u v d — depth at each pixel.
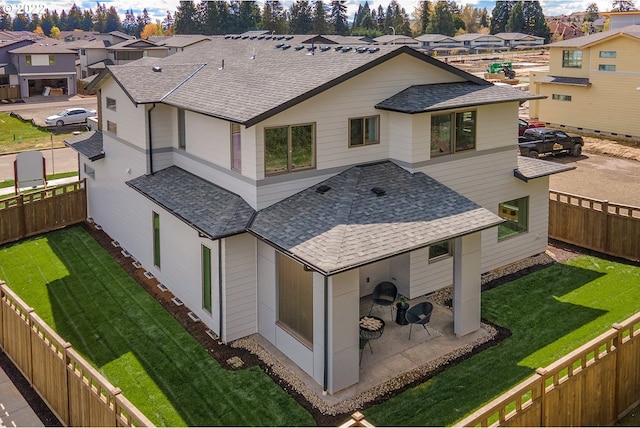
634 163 36.00
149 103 18.83
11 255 21.88
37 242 23.27
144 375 13.97
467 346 15.09
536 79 47.22
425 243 13.88
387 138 17.81
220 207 15.98
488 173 19.25
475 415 8.98
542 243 21.42
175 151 19.80
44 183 28.27
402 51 17.27
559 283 18.94
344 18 148.38
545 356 14.51
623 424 11.57
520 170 20.22
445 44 140.12
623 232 20.86
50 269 20.52
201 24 134.62
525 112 54.09
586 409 10.94
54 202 24.56
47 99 65.62
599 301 17.50
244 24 134.25
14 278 19.75
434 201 16.09
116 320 16.75
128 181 19.62
